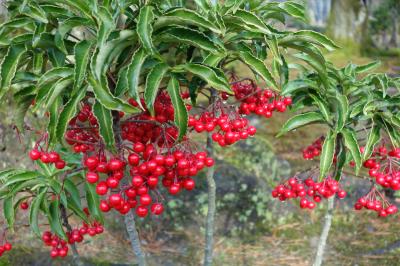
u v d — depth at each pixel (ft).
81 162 9.34
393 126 10.00
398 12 37.06
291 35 8.72
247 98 9.31
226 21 7.98
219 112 8.40
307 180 10.05
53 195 9.42
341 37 38.34
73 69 7.12
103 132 6.86
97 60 6.45
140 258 9.56
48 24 7.80
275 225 15.94
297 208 16.78
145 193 7.42
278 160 19.13
